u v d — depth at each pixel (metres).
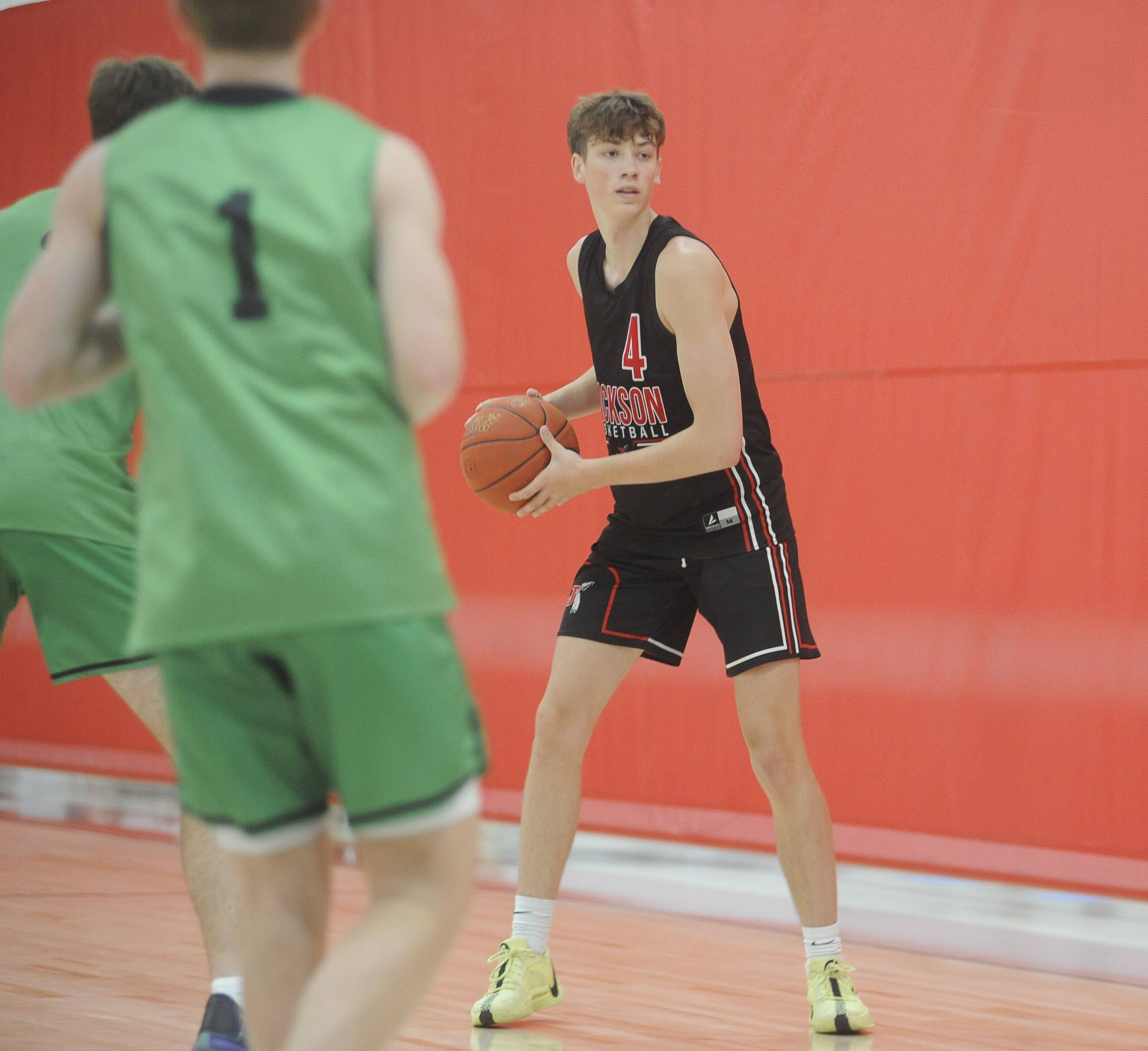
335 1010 4.62
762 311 15.00
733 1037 9.29
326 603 4.63
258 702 5.02
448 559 17.22
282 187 4.82
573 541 16.34
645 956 11.86
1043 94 13.41
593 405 11.22
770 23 14.95
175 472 4.74
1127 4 12.95
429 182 5.08
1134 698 12.87
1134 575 12.91
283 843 5.18
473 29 17.00
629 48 15.87
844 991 9.52
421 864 4.97
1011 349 13.59
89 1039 8.73
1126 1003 10.48
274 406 4.69
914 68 14.10
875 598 14.28
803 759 9.74
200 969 10.73
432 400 4.86
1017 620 13.51
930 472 14.01
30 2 20.36
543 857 9.86
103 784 19.55
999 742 13.53
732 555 9.76
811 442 14.70
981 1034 9.48
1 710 20.58
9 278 8.00
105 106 7.60
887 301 14.27
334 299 4.78
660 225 9.77
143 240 4.82
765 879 14.70
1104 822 12.96
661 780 15.49
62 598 8.16
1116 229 13.04
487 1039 9.11
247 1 4.95
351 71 17.92
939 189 13.97
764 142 14.98
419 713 4.84
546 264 16.50
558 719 9.94
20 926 12.23
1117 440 13.03
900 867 13.98
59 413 8.16
